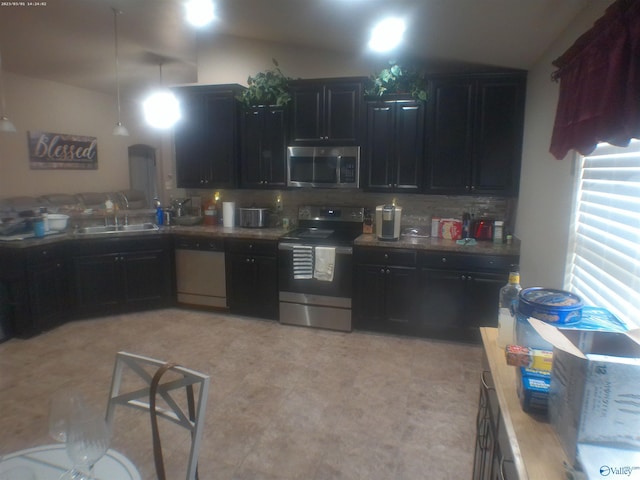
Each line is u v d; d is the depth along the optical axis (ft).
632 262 5.40
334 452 7.57
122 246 14.12
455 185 12.51
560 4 7.20
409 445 7.76
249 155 14.33
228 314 14.52
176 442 7.78
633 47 4.60
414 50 12.01
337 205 14.58
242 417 8.59
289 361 11.05
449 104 12.24
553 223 8.65
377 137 12.94
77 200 21.38
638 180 5.34
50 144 21.08
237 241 13.92
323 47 13.62
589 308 4.54
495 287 11.70
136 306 14.62
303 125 13.60
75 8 12.54
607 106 5.06
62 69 19.33
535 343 4.29
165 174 27.12
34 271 12.33
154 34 15.05
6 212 14.57
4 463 4.15
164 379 10.08
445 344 12.12
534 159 10.48
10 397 9.23
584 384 3.05
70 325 13.46
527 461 3.25
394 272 12.44
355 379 10.12
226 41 14.94
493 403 4.69
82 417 3.73
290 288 13.38
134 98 26.50
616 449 3.08
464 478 6.95
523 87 11.67
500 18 8.34
